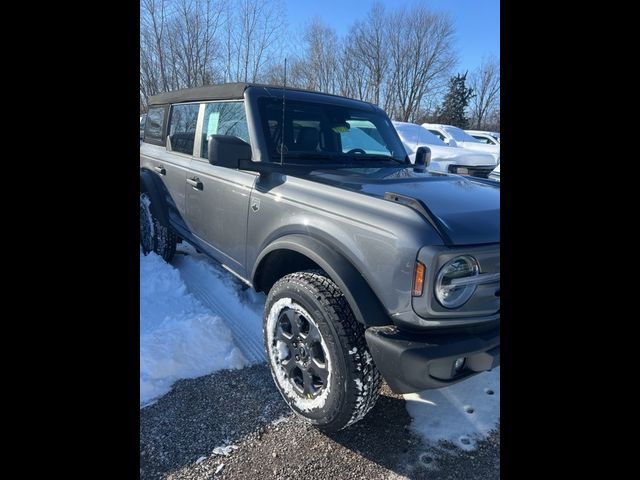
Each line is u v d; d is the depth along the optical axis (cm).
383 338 185
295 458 208
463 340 187
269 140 294
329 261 206
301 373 232
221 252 324
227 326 327
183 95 407
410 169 314
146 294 371
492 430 231
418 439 223
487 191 256
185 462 203
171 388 256
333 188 229
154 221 451
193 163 362
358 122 348
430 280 180
